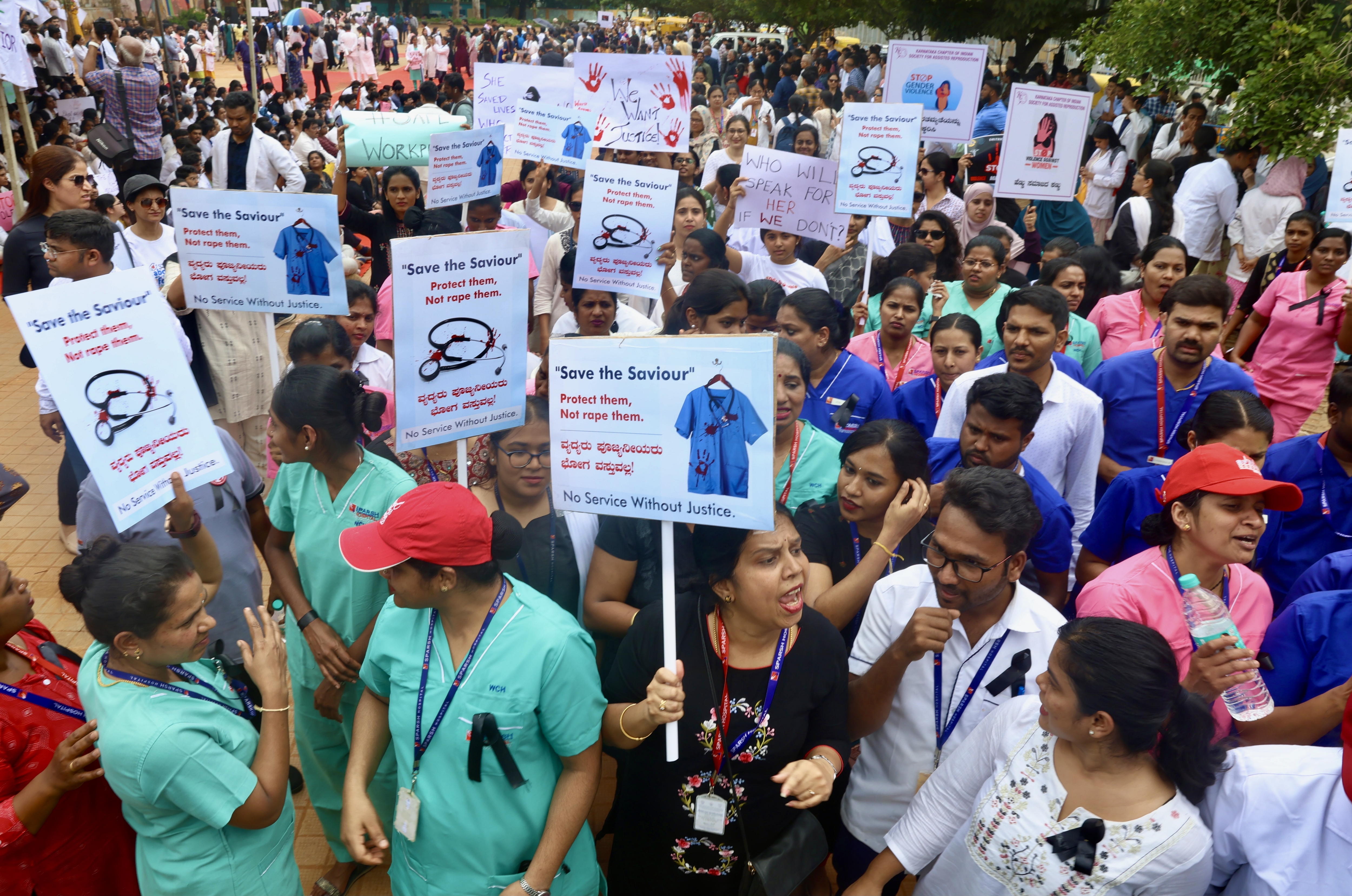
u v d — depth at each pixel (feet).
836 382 15.98
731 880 9.43
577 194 24.06
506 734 8.44
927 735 9.82
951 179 30.53
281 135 47.85
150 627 8.04
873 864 9.19
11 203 33.55
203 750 8.20
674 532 10.81
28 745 8.76
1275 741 9.31
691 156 34.30
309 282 15.11
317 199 14.74
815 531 11.81
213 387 20.71
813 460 13.35
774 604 8.61
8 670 8.93
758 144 52.85
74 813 8.91
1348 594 9.41
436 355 11.16
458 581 8.27
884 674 9.29
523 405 11.96
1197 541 9.75
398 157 28.66
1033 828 7.77
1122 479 12.57
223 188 28.73
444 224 23.62
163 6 112.57
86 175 20.80
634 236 19.49
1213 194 30.71
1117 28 42.98
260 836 8.89
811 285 22.94
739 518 8.71
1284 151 30.50
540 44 140.77
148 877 8.74
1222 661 8.56
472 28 175.32
